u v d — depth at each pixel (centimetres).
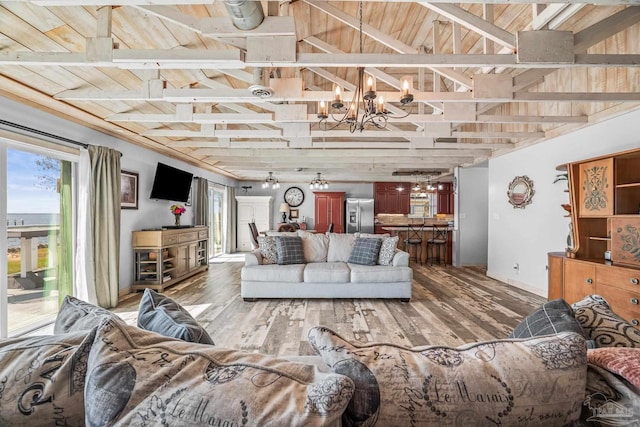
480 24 209
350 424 69
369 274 390
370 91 241
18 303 295
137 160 459
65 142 331
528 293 431
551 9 209
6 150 274
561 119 333
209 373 67
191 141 473
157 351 72
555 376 71
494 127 503
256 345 259
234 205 898
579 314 111
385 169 715
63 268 339
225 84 341
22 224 298
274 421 57
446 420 67
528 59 201
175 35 241
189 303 383
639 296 237
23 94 271
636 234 257
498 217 516
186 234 520
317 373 72
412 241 680
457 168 660
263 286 393
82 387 75
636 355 79
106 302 364
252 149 534
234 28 182
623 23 201
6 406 72
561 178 371
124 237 425
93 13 201
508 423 68
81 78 268
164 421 59
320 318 327
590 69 326
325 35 324
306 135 406
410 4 275
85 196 351
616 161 271
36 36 212
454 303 383
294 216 971
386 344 81
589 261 284
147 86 268
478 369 72
